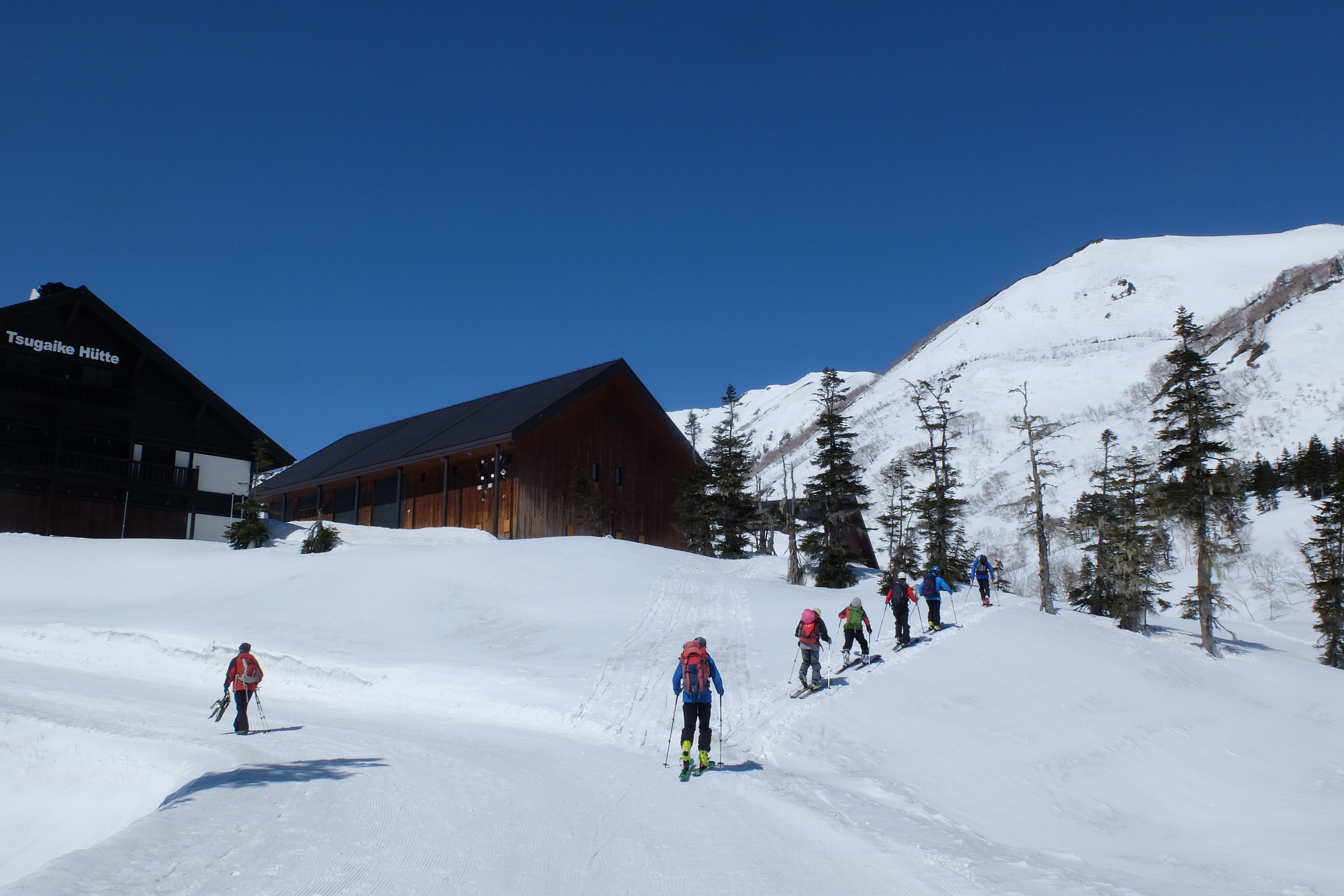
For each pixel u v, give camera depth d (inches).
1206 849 529.3
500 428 1766.7
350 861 263.6
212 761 446.9
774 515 1828.2
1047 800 589.6
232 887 236.5
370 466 2011.6
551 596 1105.4
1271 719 941.8
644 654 788.6
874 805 373.1
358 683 731.4
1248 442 5861.2
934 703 701.9
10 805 494.9
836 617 999.0
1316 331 7460.6
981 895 246.1
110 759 493.4
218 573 1241.4
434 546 1406.3
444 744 500.1
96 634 908.6
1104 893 253.4
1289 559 2952.8
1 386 1521.9
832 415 1731.1
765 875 259.1
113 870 248.2
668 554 1526.8
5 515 1535.4
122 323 1640.0
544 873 255.4
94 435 1638.8
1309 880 414.9
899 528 1747.0
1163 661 1069.1
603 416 1963.6
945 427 1772.9
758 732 553.9
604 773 422.3
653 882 248.5
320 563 1245.7
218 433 1798.7
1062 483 4960.6
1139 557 1390.3
